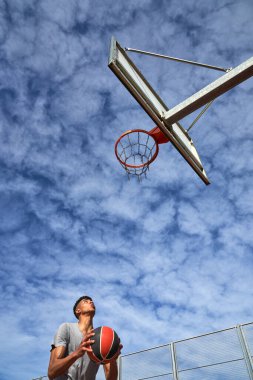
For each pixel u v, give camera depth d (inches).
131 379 342.3
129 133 258.7
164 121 241.6
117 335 111.1
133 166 266.5
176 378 313.4
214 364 299.1
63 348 99.9
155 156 258.5
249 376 275.1
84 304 116.3
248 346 288.7
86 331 110.0
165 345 340.8
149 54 246.5
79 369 103.7
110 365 112.0
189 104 233.3
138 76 235.8
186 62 254.4
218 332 313.4
